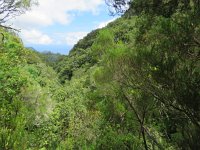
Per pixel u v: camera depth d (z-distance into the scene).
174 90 5.37
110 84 8.85
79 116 24.47
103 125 10.47
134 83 6.64
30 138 5.01
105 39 8.99
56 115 24.25
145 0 7.84
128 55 6.48
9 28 13.91
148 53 5.59
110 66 7.33
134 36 7.09
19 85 14.52
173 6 7.30
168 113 7.51
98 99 10.39
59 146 20.14
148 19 6.38
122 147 8.98
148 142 10.01
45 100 21.27
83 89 38.19
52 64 118.94
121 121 10.02
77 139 19.27
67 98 39.22
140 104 8.53
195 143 6.08
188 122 6.21
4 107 5.09
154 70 5.42
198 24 5.27
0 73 13.42
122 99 9.54
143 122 9.11
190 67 5.34
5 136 4.59
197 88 5.27
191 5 6.45
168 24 5.31
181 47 5.39
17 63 15.73
